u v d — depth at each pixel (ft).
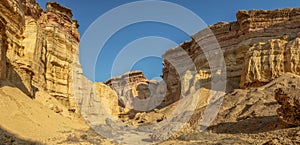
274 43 114.01
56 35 114.52
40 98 83.15
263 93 89.56
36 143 41.01
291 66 104.27
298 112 47.75
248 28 148.36
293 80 93.71
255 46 120.26
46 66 104.63
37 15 112.16
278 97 52.95
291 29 135.03
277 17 142.82
